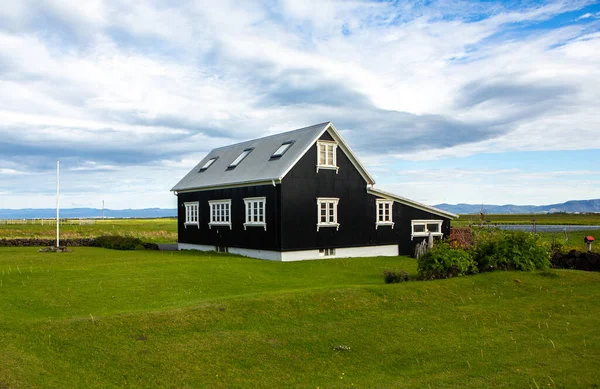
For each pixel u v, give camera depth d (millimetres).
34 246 38750
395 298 17078
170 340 12617
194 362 11586
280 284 20625
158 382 10633
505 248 21938
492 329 14680
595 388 10430
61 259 27359
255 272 23078
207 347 12375
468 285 19000
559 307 16859
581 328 14711
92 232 54719
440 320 15367
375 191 34625
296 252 30172
